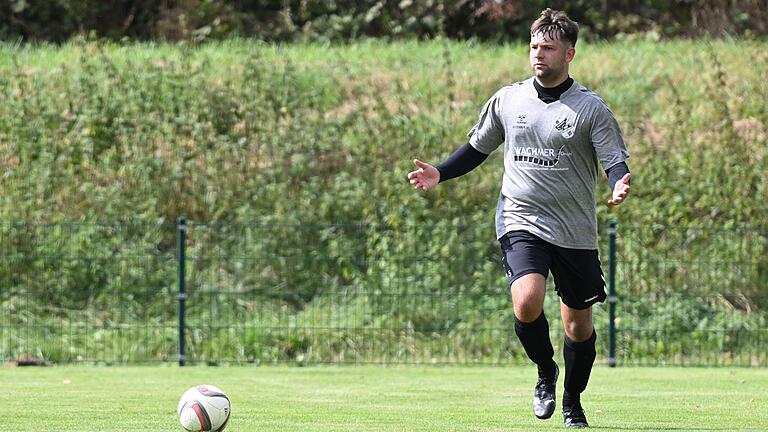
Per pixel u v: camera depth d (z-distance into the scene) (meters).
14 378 35.31
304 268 48.16
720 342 42.91
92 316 44.97
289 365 41.25
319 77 60.84
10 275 45.72
